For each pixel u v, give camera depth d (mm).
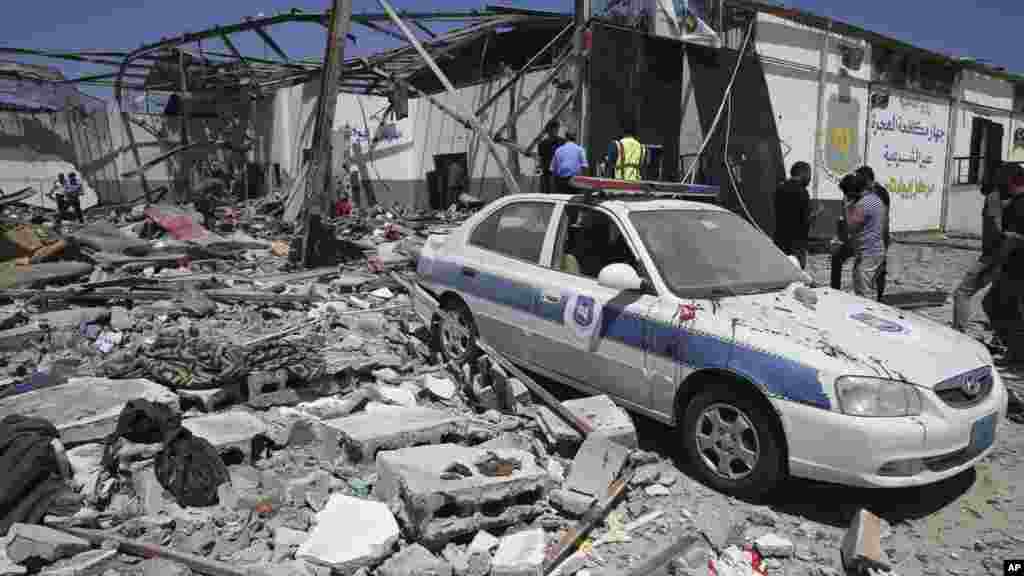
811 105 16594
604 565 3262
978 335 7676
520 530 3475
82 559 3006
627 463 4027
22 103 24031
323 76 10492
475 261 5816
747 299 4344
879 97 18469
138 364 5148
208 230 13930
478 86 18312
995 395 3955
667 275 4453
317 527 3262
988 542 3576
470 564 3104
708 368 3963
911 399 3564
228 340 5848
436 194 20000
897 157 19781
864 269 7391
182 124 23969
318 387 5176
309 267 10492
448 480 3436
